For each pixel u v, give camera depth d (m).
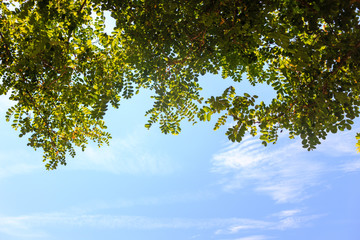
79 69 3.85
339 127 3.28
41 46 3.37
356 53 2.92
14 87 3.95
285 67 3.55
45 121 4.41
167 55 3.89
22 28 3.76
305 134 3.49
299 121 3.45
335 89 3.17
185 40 3.79
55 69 3.72
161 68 3.95
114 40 3.85
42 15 3.30
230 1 3.12
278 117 3.41
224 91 3.22
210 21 3.26
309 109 3.36
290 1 2.95
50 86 3.88
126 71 4.14
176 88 4.23
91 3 3.51
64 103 4.28
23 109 4.28
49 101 4.27
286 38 2.91
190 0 3.43
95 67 3.89
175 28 3.67
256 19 3.08
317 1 2.70
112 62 3.99
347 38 2.88
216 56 4.15
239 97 3.21
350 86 3.14
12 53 3.77
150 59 3.87
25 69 3.70
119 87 3.98
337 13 2.76
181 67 4.06
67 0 3.37
